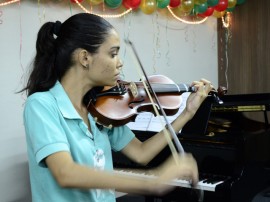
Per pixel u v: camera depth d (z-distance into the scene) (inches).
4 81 103.4
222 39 178.5
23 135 109.0
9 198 106.1
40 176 44.9
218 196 80.0
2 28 102.1
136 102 62.0
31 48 109.3
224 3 148.9
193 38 165.9
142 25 141.9
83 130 46.8
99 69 45.3
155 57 148.3
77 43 44.5
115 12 130.4
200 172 88.7
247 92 172.2
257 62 168.4
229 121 110.1
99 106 55.4
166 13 151.3
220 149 86.3
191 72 166.2
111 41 45.1
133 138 56.1
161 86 68.6
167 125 56.1
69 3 117.9
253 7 167.9
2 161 104.2
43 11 111.3
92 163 46.8
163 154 91.8
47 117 43.3
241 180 82.5
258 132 92.2
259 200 86.7
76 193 45.8
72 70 46.2
